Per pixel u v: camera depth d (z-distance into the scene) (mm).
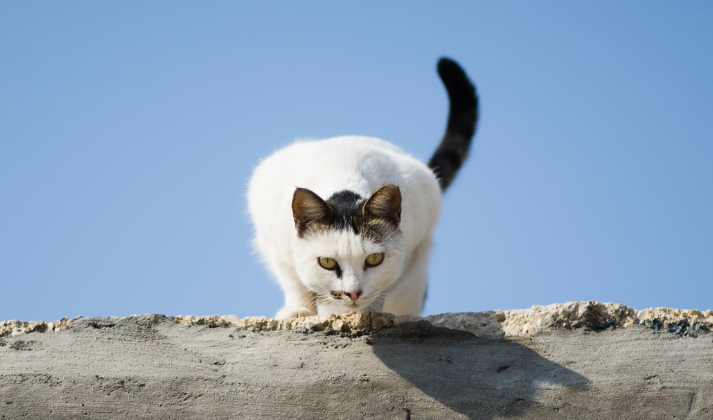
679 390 3641
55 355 3875
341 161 5020
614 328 3893
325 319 4047
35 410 3697
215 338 3982
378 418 3688
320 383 3781
